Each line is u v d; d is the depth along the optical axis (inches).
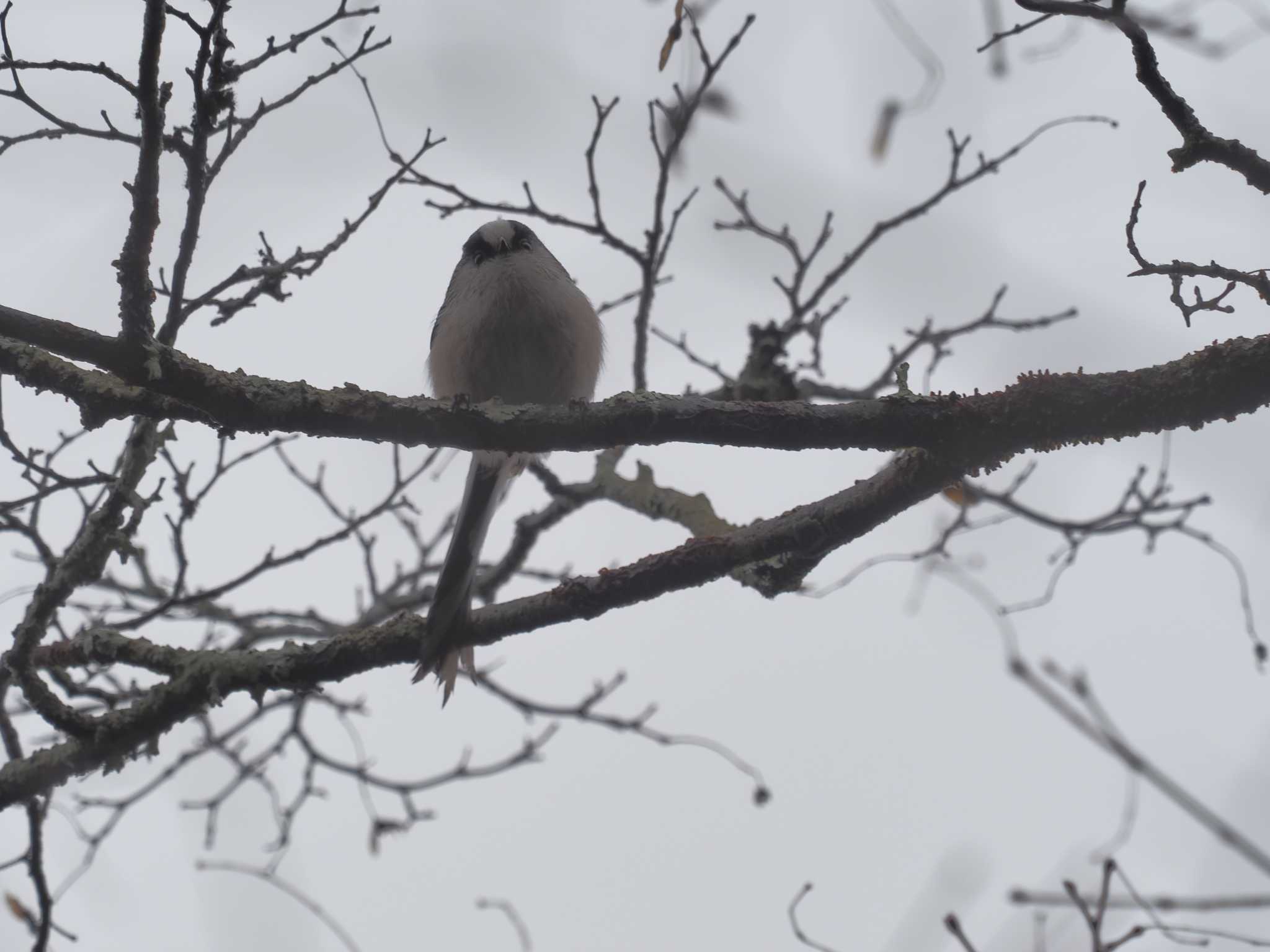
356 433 260.5
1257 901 318.0
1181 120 245.9
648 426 264.5
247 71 268.2
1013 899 323.0
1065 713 370.9
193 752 440.1
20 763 317.7
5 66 257.1
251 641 458.3
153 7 221.0
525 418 263.7
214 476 350.0
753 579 338.0
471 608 335.0
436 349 391.5
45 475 309.3
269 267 308.7
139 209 231.5
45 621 308.5
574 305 384.2
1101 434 259.6
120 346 241.8
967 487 417.7
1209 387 251.1
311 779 455.2
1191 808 330.6
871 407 266.8
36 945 330.3
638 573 312.5
